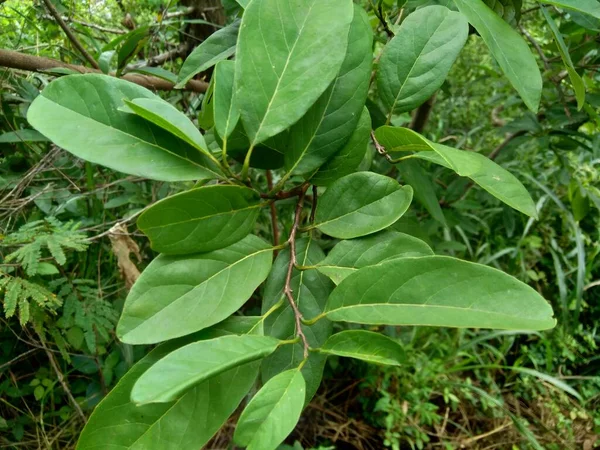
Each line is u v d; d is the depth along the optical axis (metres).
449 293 0.21
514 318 0.20
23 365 0.75
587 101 0.61
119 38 0.54
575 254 1.15
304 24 0.23
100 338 0.72
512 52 0.28
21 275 0.52
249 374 0.23
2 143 0.66
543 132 0.77
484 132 1.22
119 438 0.21
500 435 1.01
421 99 0.29
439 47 0.29
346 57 0.26
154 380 0.18
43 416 0.74
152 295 0.22
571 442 1.00
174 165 0.22
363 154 0.27
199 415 0.22
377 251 0.25
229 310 0.23
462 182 0.80
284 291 0.25
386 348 0.23
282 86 0.23
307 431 0.94
